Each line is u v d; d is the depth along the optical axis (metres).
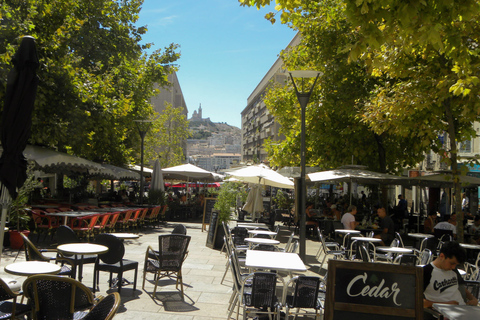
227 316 6.81
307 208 20.48
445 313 4.30
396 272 4.20
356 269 4.23
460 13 5.34
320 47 19.17
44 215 13.41
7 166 5.32
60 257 7.50
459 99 11.22
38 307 4.47
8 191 5.39
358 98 18.66
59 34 15.21
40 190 20.86
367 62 6.10
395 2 5.04
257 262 6.41
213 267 10.99
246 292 6.43
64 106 16.05
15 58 5.46
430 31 5.10
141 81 26.70
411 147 21.03
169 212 27.52
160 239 7.75
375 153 22.02
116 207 20.59
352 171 17.11
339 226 15.95
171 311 6.92
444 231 13.72
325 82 19.31
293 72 12.27
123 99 20.50
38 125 15.43
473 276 8.16
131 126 26.22
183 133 55.19
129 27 26.45
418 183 16.80
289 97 23.25
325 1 18.53
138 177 28.34
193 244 15.52
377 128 13.48
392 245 11.05
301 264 6.42
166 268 7.79
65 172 20.03
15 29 13.51
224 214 14.58
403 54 11.25
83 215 13.30
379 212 13.59
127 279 9.09
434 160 33.84
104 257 7.46
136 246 14.14
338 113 19.00
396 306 4.16
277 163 25.25
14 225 12.33
